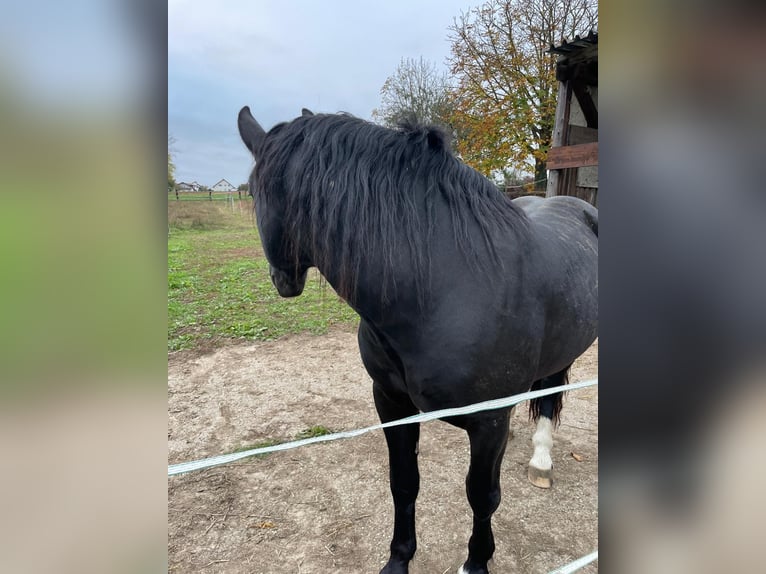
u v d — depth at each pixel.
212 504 2.23
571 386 1.30
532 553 1.90
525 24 11.02
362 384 3.61
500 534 2.00
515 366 1.31
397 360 1.34
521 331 1.31
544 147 10.87
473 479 1.43
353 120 1.27
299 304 5.92
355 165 1.19
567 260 1.60
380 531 2.04
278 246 1.30
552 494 2.27
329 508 2.19
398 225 1.20
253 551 1.94
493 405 1.20
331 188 1.18
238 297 6.28
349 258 1.19
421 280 1.20
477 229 1.28
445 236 1.24
